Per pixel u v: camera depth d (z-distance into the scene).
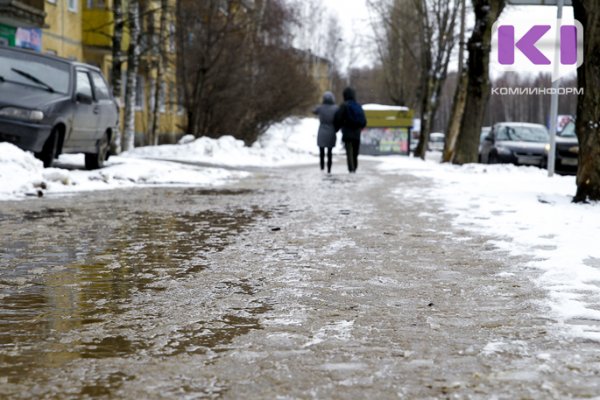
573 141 31.77
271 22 46.16
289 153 47.31
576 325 5.36
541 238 9.49
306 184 19.92
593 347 4.84
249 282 6.92
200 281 6.95
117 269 7.51
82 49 45.31
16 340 4.95
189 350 4.74
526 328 5.31
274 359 4.55
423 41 58.03
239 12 42.47
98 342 4.91
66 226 10.66
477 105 32.78
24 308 5.84
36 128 17.73
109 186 17.80
